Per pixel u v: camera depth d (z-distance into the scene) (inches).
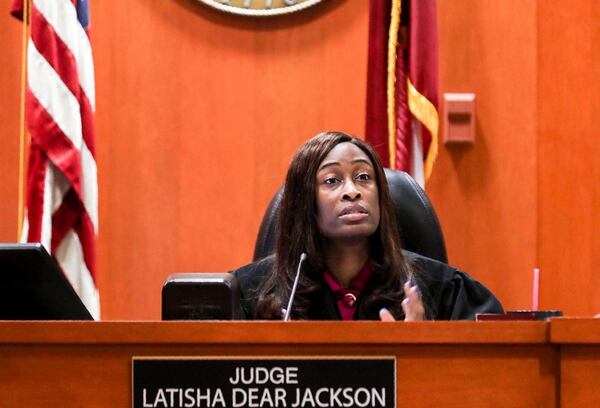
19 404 123.0
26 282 138.9
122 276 359.3
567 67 358.3
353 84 362.6
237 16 363.3
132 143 361.4
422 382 122.4
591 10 358.3
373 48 327.3
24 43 344.2
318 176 197.0
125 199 360.5
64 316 144.4
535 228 356.5
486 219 357.4
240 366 122.6
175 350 123.1
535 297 174.2
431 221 229.8
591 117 357.1
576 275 355.9
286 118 363.3
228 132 362.9
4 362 123.3
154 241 360.5
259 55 363.6
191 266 361.7
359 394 122.3
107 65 361.4
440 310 206.4
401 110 324.5
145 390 122.6
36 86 309.0
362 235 192.5
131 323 122.6
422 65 321.7
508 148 357.7
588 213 356.2
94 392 123.1
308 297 195.8
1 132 356.2
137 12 361.7
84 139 315.9
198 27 362.6
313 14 362.9
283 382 122.6
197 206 362.3
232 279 149.5
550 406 122.3
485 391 122.3
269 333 122.2
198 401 122.7
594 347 121.2
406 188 232.1
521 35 358.6
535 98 358.6
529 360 122.6
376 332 121.9
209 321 122.6
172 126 362.3
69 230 313.9
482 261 356.8
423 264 209.5
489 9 359.6
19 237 339.6
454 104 355.6
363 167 197.0
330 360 122.5
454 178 357.7
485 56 358.6
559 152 357.4
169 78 362.6
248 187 362.9
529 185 357.7
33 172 309.9
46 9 311.3
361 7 362.6
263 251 228.5
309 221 197.6
